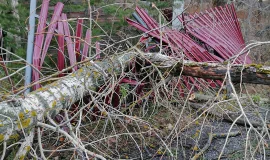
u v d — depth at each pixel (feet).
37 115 6.28
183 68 9.71
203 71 9.36
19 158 5.62
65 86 7.89
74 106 10.22
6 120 5.57
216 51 16.90
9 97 6.22
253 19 27.99
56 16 12.29
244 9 27.94
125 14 17.52
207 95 14.28
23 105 6.12
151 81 10.33
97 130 11.51
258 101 15.79
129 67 10.80
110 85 9.83
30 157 8.41
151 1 19.92
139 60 11.06
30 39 11.16
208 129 12.52
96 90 10.32
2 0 15.35
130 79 11.34
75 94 8.11
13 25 14.90
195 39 17.76
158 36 13.69
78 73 8.94
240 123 13.01
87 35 12.05
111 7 17.26
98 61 10.37
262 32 27.50
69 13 18.75
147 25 14.58
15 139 5.83
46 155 9.70
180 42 14.62
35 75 10.52
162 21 19.49
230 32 20.24
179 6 19.51
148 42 14.44
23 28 14.58
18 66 13.91
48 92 7.19
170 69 9.87
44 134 10.17
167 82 10.82
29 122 6.00
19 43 15.31
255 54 26.04
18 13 15.28
